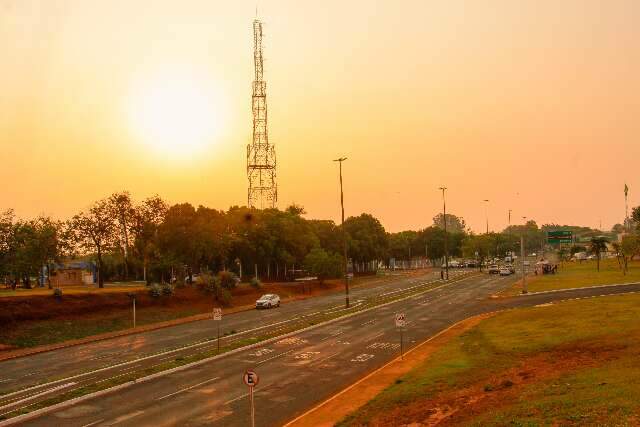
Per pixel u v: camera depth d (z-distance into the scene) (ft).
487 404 64.18
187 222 238.48
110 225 240.53
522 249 211.61
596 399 55.72
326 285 304.09
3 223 184.85
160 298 196.75
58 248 232.12
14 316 150.61
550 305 156.97
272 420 69.51
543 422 51.34
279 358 108.68
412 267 586.45
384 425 63.05
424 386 77.71
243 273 315.78
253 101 350.43
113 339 148.46
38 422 70.64
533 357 89.56
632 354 79.51
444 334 128.77
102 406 77.41
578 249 508.94
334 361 104.27
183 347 126.31
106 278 347.97
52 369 108.58
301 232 315.37
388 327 145.18
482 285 264.52
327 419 68.69
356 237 408.87
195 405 76.59
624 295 164.04
